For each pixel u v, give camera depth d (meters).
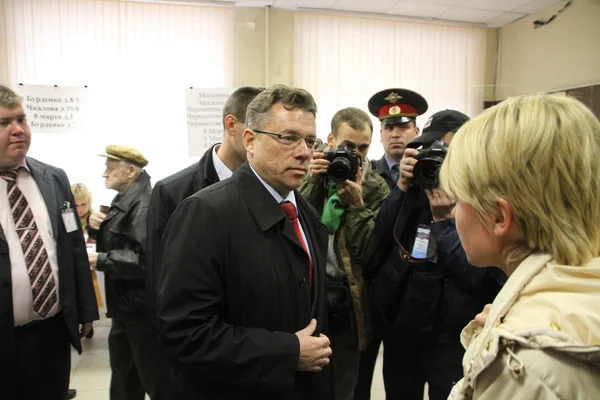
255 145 1.03
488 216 0.55
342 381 1.58
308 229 1.19
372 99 2.12
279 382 0.91
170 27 3.58
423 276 1.35
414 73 4.00
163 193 1.38
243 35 3.69
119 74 3.51
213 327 0.92
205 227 0.95
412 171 1.38
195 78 3.65
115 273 1.85
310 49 3.79
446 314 1.36
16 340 1.41
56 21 3.36
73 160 3.46
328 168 1.54
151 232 1.38
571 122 0.50
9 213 1.42
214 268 0.94
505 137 0.52
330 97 3.85
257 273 0.96
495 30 4.21
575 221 0.50
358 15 3.83
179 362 0.96
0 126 1.36
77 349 1.55
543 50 3.72
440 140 1.34
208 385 0.98
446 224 1.33
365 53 3.89
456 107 4.13
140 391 2.12
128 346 2.08
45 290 1.45
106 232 2.04
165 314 0.94
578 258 0.50
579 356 0.43
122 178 2.20
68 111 3.35
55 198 1.55
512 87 4.08
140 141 3.57
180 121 3.64
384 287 1.47
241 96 1.36
